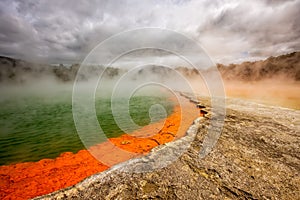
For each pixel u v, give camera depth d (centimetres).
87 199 343
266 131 746
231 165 467
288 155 531
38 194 448
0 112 1622
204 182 394
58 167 596
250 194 357
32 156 696
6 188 476
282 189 374
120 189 371
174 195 352
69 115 1455
